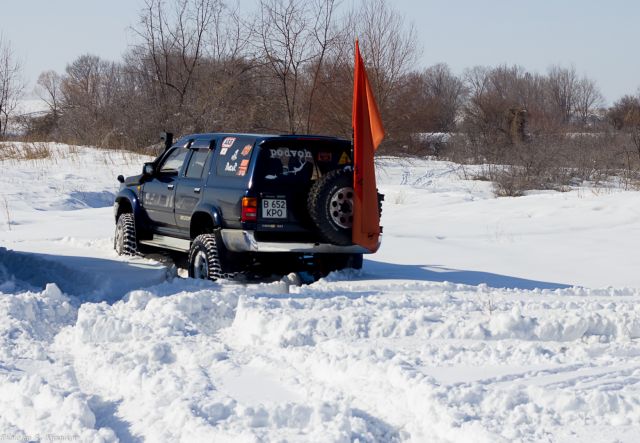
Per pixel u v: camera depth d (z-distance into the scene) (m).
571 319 6.57
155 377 5.20
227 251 9.16
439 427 4.23
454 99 70.88
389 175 31.97
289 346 6.09
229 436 4.16
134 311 7.30
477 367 5.36
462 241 13.91
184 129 30.95
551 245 13.31
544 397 4.55
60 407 4.73
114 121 33.34
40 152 28.16
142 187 11.09
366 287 8.66
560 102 78.88
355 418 4.36
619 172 31.94
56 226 15.62
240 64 31.22
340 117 29.44
